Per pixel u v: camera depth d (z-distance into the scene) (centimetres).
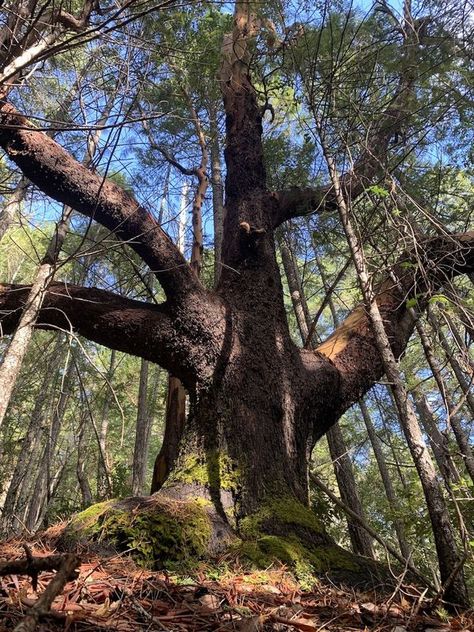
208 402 447
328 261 955
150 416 1483
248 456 418
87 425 1323
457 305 330
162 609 231
